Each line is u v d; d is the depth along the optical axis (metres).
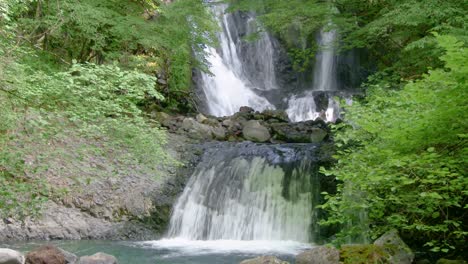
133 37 12.59
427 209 5.59
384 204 5.98
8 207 7.09
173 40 12.74
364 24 13.67
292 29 21.94
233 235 10.19
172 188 10.74
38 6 11.06
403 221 6.24
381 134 5.79
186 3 12.96
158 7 12.78
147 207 10.14
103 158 10.28
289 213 10.30
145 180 10.70
